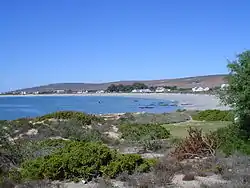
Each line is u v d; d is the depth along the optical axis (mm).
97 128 30625
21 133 26219
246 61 15836
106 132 29344
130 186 11094
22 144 17328
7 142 16016
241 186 10414
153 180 11422
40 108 104688
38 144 18203
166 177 11656
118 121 40500
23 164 13906
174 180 11906
